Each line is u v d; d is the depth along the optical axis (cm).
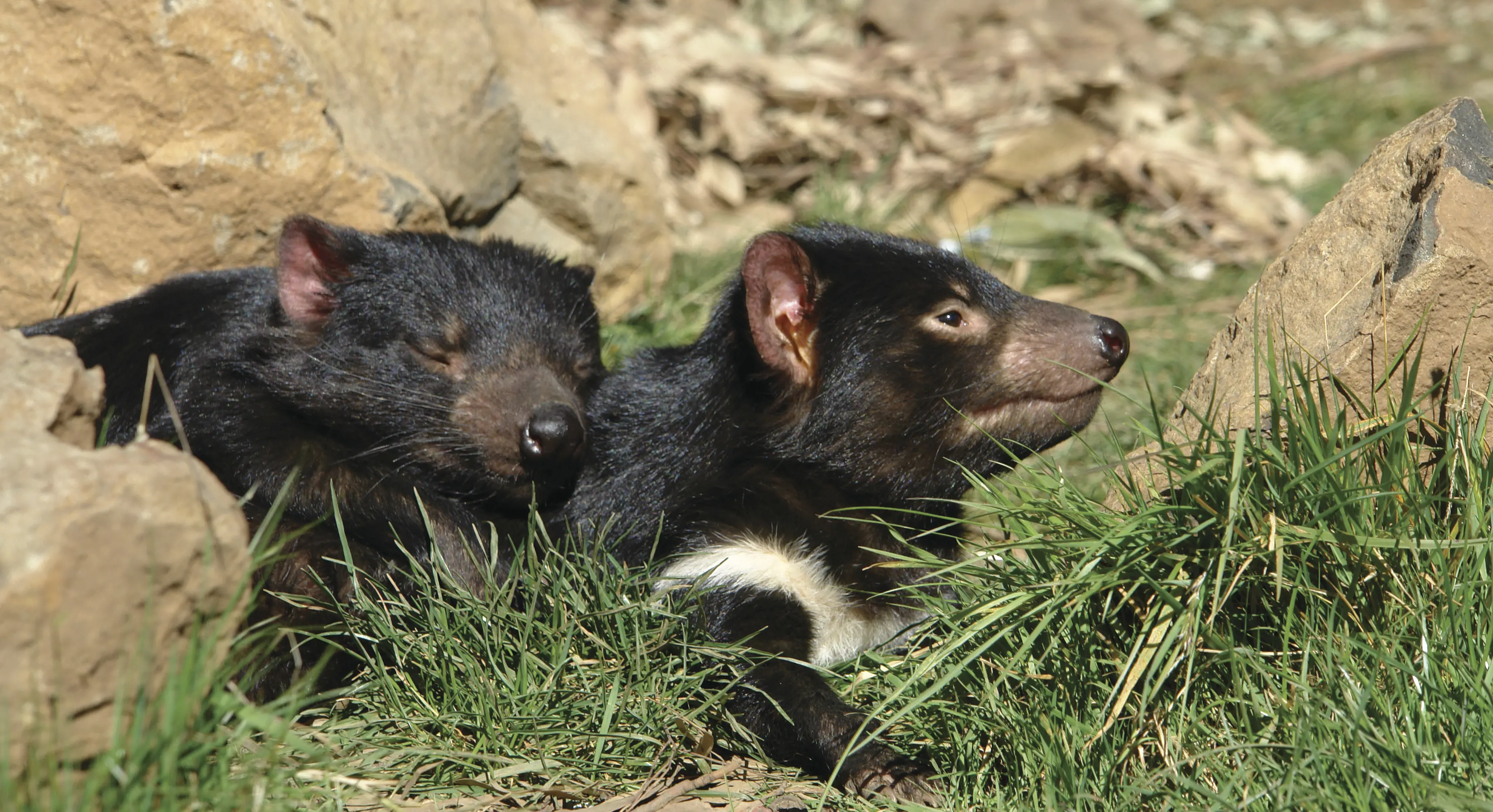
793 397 725
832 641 721
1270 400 634
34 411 469
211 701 489
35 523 427
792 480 732
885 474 723
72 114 848
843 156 1578
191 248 885
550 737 621
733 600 695
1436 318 625
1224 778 555
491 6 1148
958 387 711
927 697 581
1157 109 1680
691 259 1308
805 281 716
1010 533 698
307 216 789
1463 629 565
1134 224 1474
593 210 1152
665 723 628
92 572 436
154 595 450
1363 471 623
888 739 629
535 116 1147
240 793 483
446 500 768
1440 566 574
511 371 782
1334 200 714
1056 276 1399
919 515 742
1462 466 621
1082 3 1970
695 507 729
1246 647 590
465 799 584
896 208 1491
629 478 755
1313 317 678
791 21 2011
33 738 432
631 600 680
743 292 738
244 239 900
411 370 777
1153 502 646
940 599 685
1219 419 683
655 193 1224
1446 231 621
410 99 1016
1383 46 2269
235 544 478
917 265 730
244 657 599
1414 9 2572
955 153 1570
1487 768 521
